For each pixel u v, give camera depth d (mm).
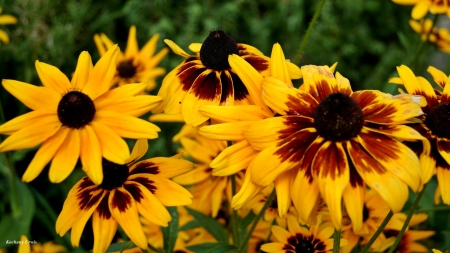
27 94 560
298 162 530
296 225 636
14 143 542
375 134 531
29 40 969
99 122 556
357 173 524
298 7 1161
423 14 774
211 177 731
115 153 541
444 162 551
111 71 574
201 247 660
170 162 588
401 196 511
